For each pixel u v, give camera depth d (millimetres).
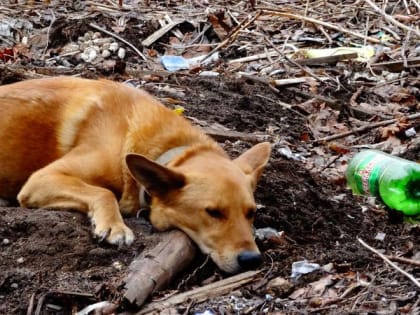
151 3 17047
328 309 5758
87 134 7000
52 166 6883
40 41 13992
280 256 6555
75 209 6668
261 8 15375
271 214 7215
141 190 6738
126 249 6273
